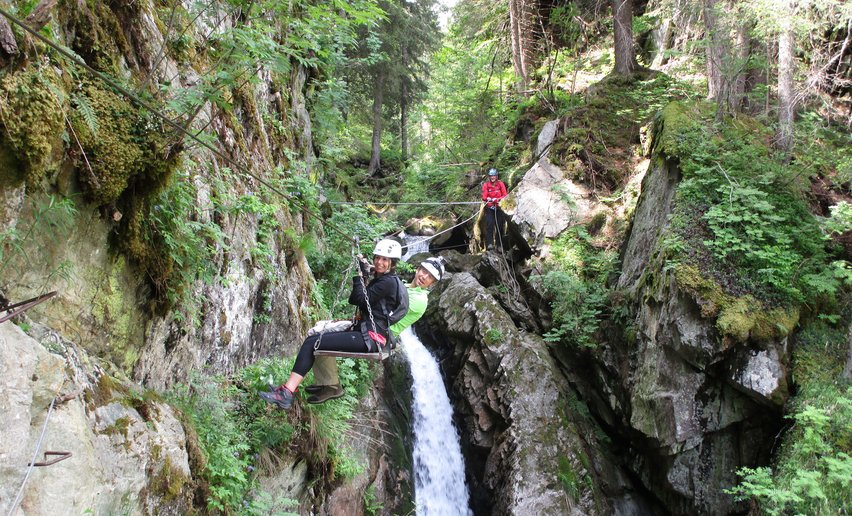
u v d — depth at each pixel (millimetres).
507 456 8750
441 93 23969
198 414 4434
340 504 6531
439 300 11391
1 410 2334
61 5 3146
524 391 9203
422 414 9930
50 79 2836
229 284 5195
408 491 8375
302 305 7496
